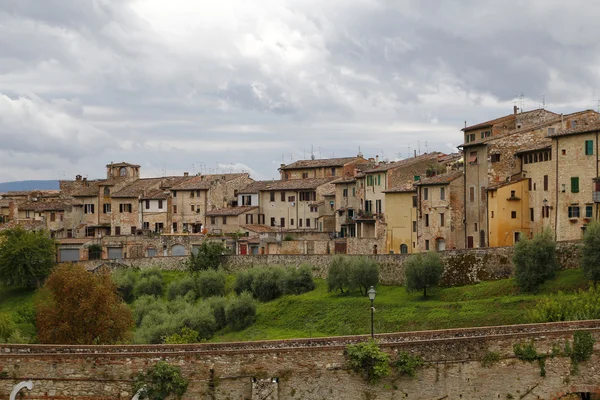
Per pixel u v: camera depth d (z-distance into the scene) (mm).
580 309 68688
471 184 117188
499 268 98250
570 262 92562
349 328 92938
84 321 73938
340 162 171625
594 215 99812
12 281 136250
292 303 107562
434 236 121438
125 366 46688
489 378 49594
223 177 178500
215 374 47094
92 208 181125
